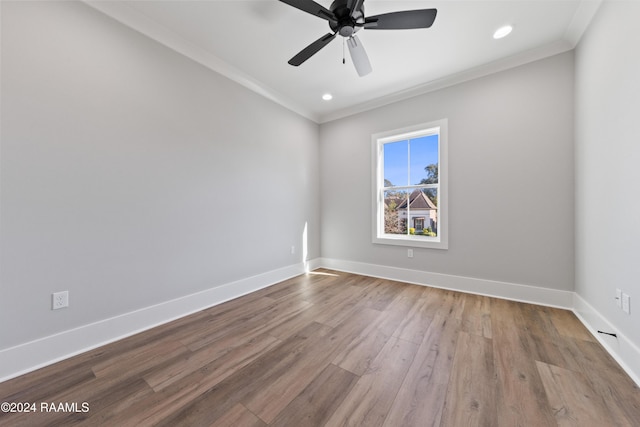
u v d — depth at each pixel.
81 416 1.18
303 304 2.56
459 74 2.79
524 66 2.49
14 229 1.48
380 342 1.82
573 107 2.28
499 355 1.63
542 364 1.53
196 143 2.42
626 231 1.49
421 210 3.29
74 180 1.70
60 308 1.65
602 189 1.76
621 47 1.52
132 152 1.98
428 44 2.31
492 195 2.69
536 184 2.47
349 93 3.29
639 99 1.36
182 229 2.32
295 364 1.57
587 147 2.00
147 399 1.29
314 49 1.90
